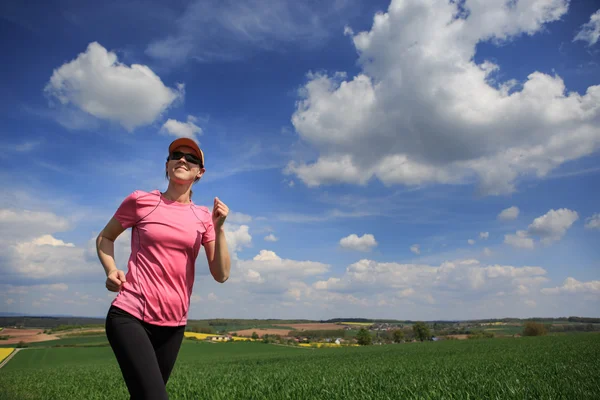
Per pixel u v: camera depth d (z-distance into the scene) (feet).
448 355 74.84
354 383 26.81
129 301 9.46
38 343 222.07
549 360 43.55
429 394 19.21
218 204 10.75
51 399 31.63
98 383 40.65
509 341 143.43
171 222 10.12
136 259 9.96
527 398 17.21
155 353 10.02
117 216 10.14
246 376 39.22
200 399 22.59
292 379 33.47
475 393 19.07
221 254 10.94
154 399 8.46
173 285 9.97
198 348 206.08
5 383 48.21
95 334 254.27
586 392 17.88
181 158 10.66
